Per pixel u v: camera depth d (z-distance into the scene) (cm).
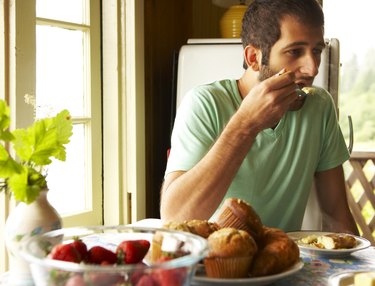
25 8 181
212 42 243
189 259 77
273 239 99
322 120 168
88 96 224
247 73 164
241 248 92
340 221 169
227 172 136
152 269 74
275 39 150
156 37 252
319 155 170
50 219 104
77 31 217
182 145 150
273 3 151
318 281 101
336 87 239
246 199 158
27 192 102
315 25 148
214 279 91
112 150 231
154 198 253
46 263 74
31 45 183
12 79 177
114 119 229
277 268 96
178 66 241
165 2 260
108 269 72
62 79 211
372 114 528
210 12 283
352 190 337
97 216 231
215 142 142
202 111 155
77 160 222
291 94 139
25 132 107
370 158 331
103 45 229
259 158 157
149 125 244
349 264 113
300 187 163
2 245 174
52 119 110
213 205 135
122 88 230
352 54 528
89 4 221
